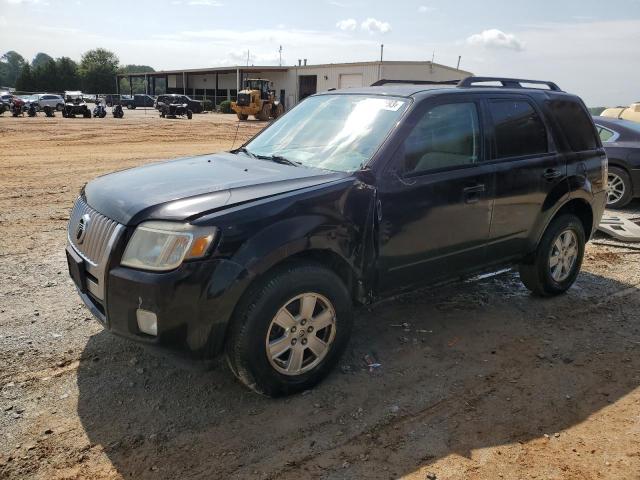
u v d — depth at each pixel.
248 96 37.66
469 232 4.34
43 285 5.26
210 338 3.15
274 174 3.78
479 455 3.09
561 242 5.30
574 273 5.50
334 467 2.96
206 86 71.94
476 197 4.30
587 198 5.32
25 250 6.35
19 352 3.99
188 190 3.43
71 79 107.75
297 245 3.31
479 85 4.71
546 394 3.73
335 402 3.54
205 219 3.09
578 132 5.33
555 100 5.17
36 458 2.95
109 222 3.31
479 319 4.89
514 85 5.08
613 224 7.98
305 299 3.47
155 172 3.98
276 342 3.39
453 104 4.31
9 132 22.44
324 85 50.62
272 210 3.28
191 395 3.58
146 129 26.75
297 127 4.62
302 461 3.00
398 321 4.79
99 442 3.09
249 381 3.37
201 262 3.04
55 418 3.28
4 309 4.68
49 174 12.13
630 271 6.32
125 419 3.31
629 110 10.98
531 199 4.77
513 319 4.91
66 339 4.21
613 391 3.79
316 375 3.64
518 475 2.93
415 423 3.36
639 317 5.03
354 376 3.86
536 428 3.35
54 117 35.44
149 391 3.60
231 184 3.53
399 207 3.85
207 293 3.05
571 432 3.32
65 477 2.83
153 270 3.06
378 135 3.97
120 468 2.90
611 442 3.23
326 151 4.13
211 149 18.91
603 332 4.70
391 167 3.84
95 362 3.92
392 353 4.22
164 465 2.94
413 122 4.00
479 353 4.27
